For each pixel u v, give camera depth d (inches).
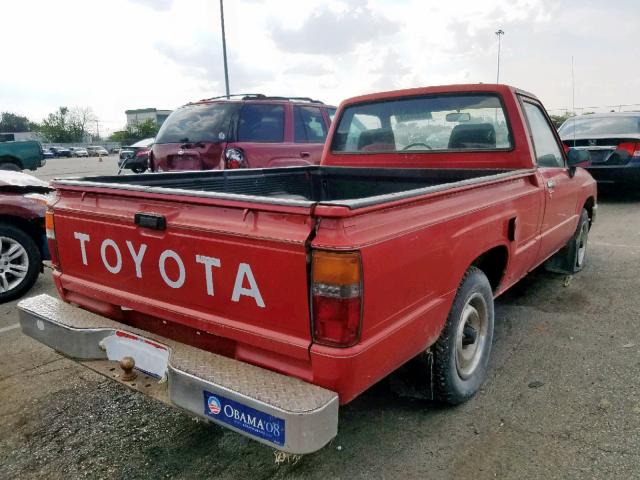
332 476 95.7
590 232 297.9
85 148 2709.2
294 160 284.8
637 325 162.1
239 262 82.0
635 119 387.9
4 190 196.9
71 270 112.3
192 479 95.8
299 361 79.6
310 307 75.9
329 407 74.0
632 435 105.1
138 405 122.3
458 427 110.0
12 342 158.1
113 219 99.6
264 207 78.9
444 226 96.1
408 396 114.7
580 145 372.8
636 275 213.9
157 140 289.1
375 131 177.0
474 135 157.9
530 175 141.8
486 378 130.4
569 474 94.3
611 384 126.0
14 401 124.3
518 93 154.2
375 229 78.4
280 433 72.6
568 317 170.4
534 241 148.0
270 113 280.4
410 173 163.6
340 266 72.3
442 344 106.7
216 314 87.8
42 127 3617.1
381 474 95.9
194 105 281.9
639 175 357.7
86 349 101.6
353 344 75.5
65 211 109.7
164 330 97.9
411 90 166.9
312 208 74.2
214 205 84.7
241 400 75.5
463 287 110.7
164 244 91.8
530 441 104.3
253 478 95.7
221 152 265.3
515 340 153.2
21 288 194.2
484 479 94.0
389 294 81.5
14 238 191.8
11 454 104.3
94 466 100.3
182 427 113.0
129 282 100.3
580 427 108.6
